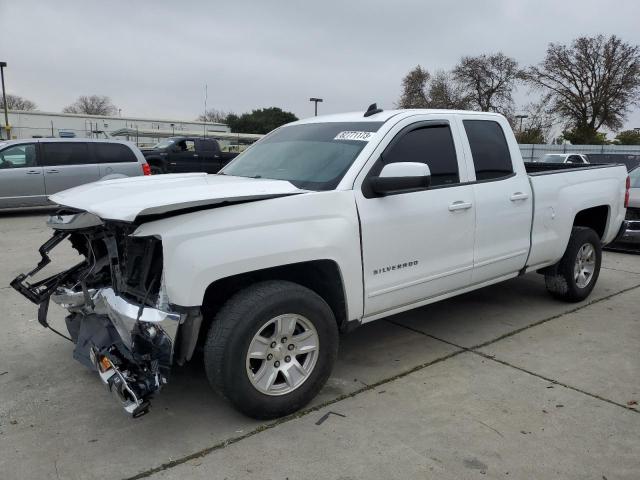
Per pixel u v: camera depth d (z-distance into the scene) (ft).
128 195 10.52
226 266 10.08
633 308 18.58
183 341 10.03
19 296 20.01
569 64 148.46
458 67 168.45
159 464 9.78
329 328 11.46
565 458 9.88
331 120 14.98
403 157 13.24
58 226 11.29
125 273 10.75
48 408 11.82
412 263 13.21
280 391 11.07
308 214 11.19
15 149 41.37
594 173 19.12
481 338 15.79
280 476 9.42
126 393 10.00
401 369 13.69
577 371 13.56
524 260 16.44
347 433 10.73
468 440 10.46
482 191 14.78
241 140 179.42
